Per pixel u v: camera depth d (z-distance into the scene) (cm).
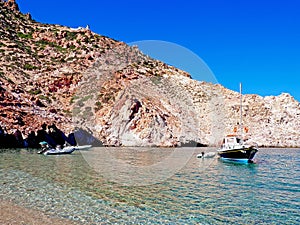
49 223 1131
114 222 1174
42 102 6012
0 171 2298
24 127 4978
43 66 7431
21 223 1117
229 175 2575
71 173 2284
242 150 3556
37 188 1716
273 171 2927
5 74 6494
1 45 7925
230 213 1372
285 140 8412
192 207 1441
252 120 8956
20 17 10506
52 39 8950
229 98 9444
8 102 5325
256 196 1731
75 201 1455
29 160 3175
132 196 1584
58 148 4116
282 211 1429
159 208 1395
